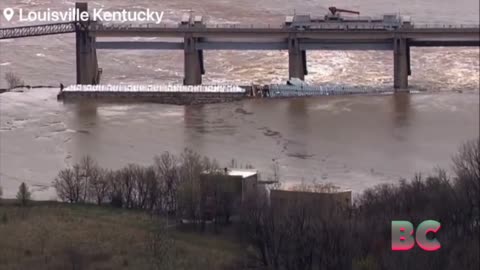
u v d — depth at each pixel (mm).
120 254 133375
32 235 139875
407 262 126375
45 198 158625
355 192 157250
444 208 139500
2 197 158750
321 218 132875
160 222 144500
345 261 126812
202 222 142625
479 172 155125
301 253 128625
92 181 157625
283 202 143000
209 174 150500
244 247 134875
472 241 131500
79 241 137125
